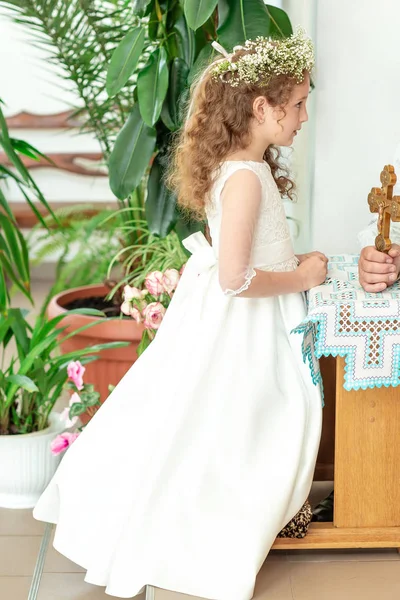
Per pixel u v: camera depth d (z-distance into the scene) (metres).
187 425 1.79
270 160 2.02
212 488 1.77
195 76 2.19
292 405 1.83
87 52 2.80
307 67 1.79
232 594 1.68
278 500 1.76
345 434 1.87
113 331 2.66
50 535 2.15
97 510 1.85
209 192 1.84
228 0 2.25
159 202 2.48
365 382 1.75
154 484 1.75
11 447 2.25
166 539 1.73
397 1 2.33
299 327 1.73
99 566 1.79
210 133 1.81
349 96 2.39
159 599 1.68
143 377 1.94
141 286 2.87
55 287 4.09
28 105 5.07
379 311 1.73
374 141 2.42
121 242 3.13
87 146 5.13
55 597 1.86
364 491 1.89
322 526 1.91
